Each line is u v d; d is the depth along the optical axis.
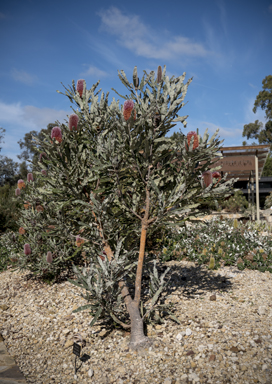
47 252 5.33
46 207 5.62
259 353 2.80
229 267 5.98
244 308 3.96
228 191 3.23
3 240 8.41
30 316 4.43
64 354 3.33
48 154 3.48
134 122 3.02
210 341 3.12
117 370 2.88
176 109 3.30
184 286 5.04
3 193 14.35
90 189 3.89
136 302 3.43
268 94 37.38
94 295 3.23
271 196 17.12
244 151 10.90
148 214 3.55
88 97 3.69
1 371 3.03
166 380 2.61
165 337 3.32
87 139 3.72
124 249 3.89
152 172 3.36
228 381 2.49
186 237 7.55
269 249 6.41
